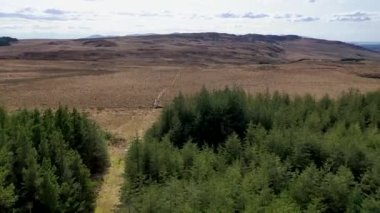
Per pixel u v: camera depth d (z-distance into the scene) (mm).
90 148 21234
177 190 14414
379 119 24188
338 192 14219
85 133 21297
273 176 15352
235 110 22312
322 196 14227
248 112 22656
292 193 14344
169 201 13617
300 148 17797
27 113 21312
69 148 19750
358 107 26266
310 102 27438
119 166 22594
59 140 17938
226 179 14938
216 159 17984
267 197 13711
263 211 12617
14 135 17406
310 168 15219
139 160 17438
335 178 14578
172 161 17312
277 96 28203
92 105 38719
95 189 18828
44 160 15531
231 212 12734
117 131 29781
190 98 24406
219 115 22016
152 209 13430
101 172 21734
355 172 16953
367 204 13430
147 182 16172
